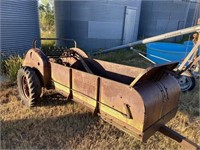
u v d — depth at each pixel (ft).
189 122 10.95
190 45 21.94
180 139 7.56
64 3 30.17
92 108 8.82
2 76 17.58
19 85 12.48
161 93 7.66
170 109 8.63
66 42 31.53
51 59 13.53
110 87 7.80
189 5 43.88
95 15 29.25
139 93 6.83
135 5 33.42
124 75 10.71
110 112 8.09
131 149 8.79
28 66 12.32
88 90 8.90
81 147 8.75
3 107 11.99
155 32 41.32
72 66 12.68
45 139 9.11
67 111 11.54
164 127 8.16
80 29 29.76
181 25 42.86
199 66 14.19
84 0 28.43
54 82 11.21
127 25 32.71
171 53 20.39
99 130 9.93
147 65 23.15
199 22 12.82
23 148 8.59
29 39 23.86
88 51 30.14
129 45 25.05
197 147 7.20
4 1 20.27
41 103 12.38
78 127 10.06
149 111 6.99
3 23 20.74
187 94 14.20
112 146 8.90
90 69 12.62
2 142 8.87
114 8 30.17
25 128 9.90
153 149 8.84
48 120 10.63
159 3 39.60
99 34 30.32
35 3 23.95
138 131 7.09
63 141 9.06
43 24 62.49
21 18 22.30
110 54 27.50
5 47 21.50
